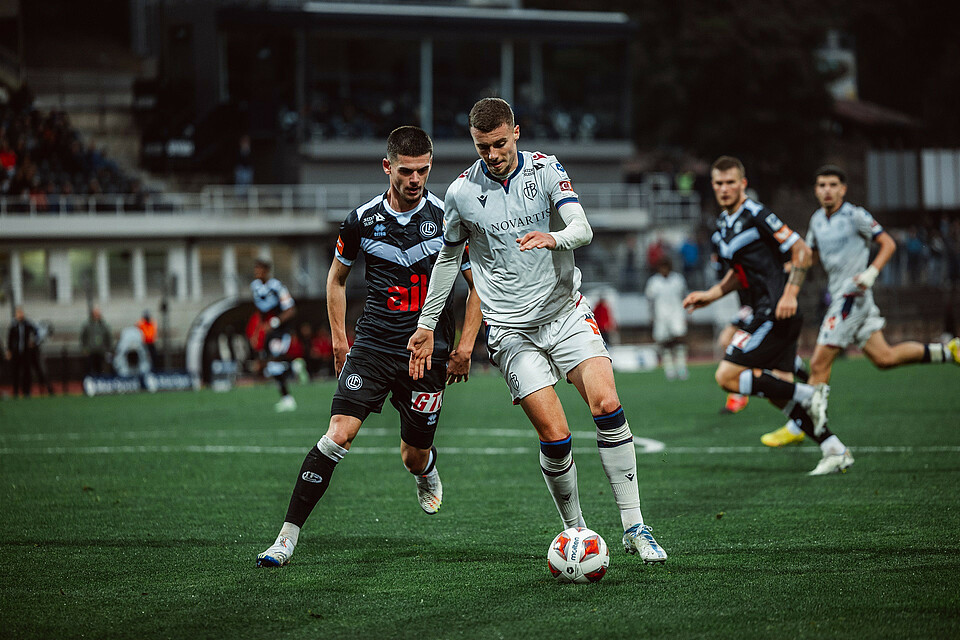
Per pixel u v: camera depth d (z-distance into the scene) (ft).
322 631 27.48
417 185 36.22
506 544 38.24
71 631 27.91
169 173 225.56
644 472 55.62
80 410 109.09
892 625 26.66
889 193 260.83
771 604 28.86
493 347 36.19
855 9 317.63
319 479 35.91
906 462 55.57
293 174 222.07
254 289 103.65
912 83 344.28
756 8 268.41
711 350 203.72
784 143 271.90
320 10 217.56
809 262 54.19
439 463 61.26
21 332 140.77
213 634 27.48
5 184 192.75
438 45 225.35
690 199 239.30
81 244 198.08
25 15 248.11
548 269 35.37
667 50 264.93
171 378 152.05
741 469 55.83
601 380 34.81
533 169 34.83
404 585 32.17
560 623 27.68
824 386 52.95
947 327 166.61
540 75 232.32
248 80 219.61
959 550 34.96
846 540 36.91
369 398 37.45
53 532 41.47
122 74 254.68
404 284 37.73
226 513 45.60
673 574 32.71
